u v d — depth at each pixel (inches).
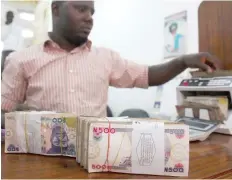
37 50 37.3
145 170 16.1
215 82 37.9
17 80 36.2
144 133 16.2
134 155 16.1
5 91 35.4
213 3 47.3
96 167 16.4
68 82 36.0
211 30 48.0
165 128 16.2
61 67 36.4
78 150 19.0
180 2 66.9
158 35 73.2
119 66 42.7
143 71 43.3
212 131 32.4
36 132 21.6
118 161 16.2
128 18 79.4
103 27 75.8
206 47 49.2
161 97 65.5
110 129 16.3
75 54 37.9
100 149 16.2
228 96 36.4
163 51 71.8
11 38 59.2
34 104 35.8
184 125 16.2
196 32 62.7
